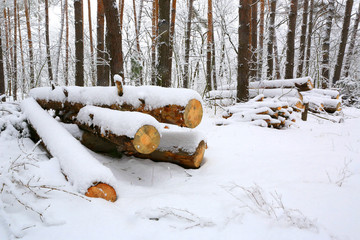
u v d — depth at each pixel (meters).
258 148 3.89
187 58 9.70
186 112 2.62
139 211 1.88
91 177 2.09
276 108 5.75
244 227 1.67
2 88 7.43
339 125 6.49
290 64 9.54
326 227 1.65
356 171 2.60
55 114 4.34
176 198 2.17
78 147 2.67
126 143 2.46
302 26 11.48
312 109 8.22
